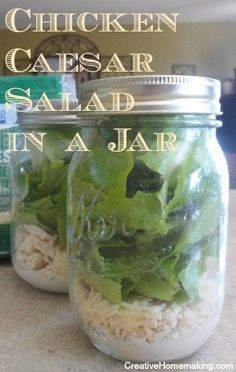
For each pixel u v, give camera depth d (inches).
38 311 15.3
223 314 14.9
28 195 16.5
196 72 128.0
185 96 11.0
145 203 11.1
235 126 70.6
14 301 16.2
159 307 11.4
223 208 12.7
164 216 11.2
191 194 11.5
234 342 13.0
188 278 11.5
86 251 12.1
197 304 11.8
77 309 12.8
